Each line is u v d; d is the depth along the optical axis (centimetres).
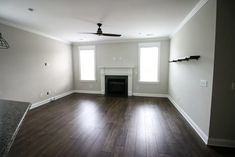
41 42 446
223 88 204
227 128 209
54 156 192
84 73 632
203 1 229
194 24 275
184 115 339
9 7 253
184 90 338
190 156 192
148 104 455
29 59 400
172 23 354
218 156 192
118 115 355
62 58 560
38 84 436
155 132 263
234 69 198
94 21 337
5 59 331
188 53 310
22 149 209
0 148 75
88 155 195
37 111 386
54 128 280
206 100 226
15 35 354
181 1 236
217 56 201
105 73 594
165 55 527
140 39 545
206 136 224
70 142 228
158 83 548
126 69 570
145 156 193
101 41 586
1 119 112
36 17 307
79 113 370
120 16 305
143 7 258
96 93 625
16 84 361
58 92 539
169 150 206
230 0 190
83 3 239
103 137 245
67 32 443
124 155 195
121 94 589
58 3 239
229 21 192
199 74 252
